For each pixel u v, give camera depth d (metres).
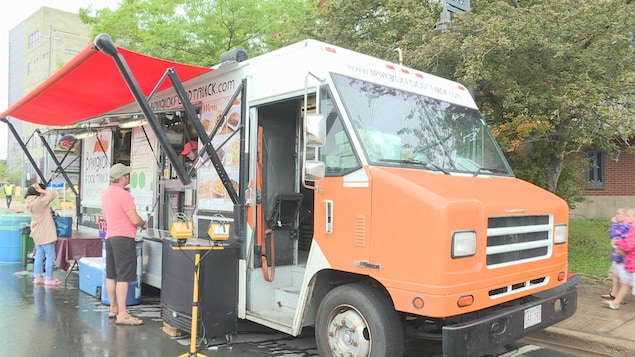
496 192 4.48
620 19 8.02
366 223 4.21
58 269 10.31
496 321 4.04
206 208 6.21
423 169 4.64
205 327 5.34
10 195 30.84
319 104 4.73
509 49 8.05
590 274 9.02
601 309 7.03
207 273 5.37
